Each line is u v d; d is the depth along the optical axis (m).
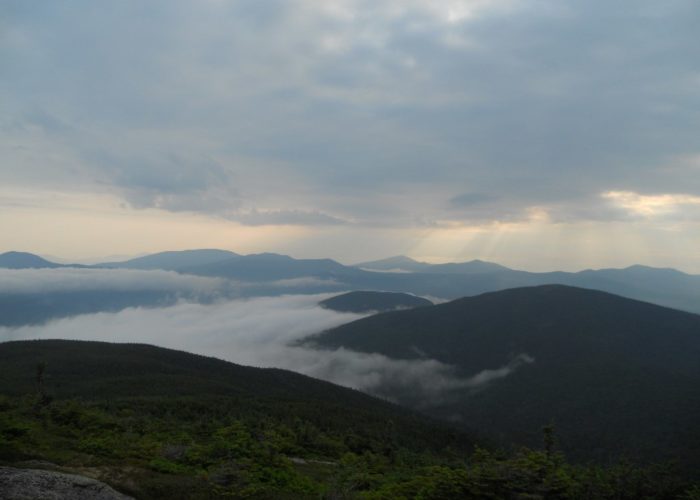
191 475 17.95
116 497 14.02
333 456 33.94
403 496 16.50
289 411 57.94
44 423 23.08
